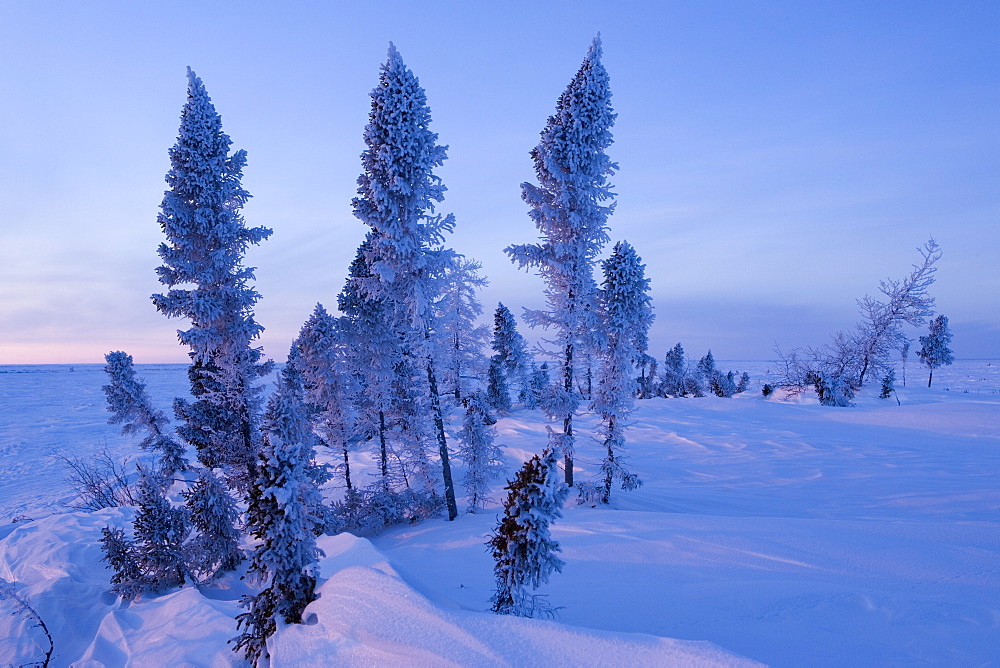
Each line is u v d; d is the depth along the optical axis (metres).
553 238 17.45
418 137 14.84
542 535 5.14
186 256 14.28
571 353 17.06
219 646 6.56
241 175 15.30
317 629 5.00
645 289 16.53
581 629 3.72
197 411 15.47
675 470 21.78
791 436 27.66
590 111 16.47
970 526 8.35
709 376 67.06
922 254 41.44
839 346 45.91
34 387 110.19
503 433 32.25
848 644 4.27
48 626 8.88
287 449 6.07
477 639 3.86
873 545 7.49
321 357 19.39
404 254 15.17
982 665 3.83
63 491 24.78
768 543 8.02
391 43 14.52
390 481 18.81
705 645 3.23
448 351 17.31
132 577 10.35
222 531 11.78
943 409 32.81
